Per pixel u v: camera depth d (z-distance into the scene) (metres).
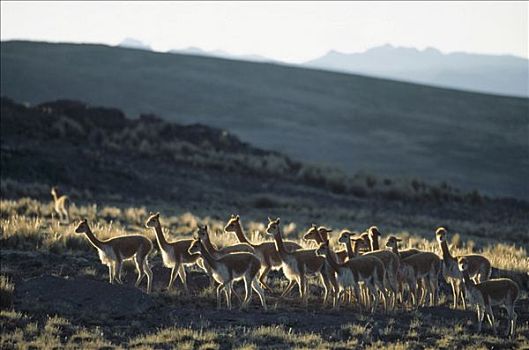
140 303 69.00
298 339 60.94
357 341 61.25
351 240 80.31
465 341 63.31
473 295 66.00
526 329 67.25
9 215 121.94
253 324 66.06
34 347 57.38
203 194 184.62
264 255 77.75
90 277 79.38
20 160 177.75
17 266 81.75
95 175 183.12
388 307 72.69
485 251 113.31
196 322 66.12
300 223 149.50
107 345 58.50
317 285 80.19
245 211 168.62
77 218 123.75
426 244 108.75
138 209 147.38
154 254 83.44
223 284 70.31
